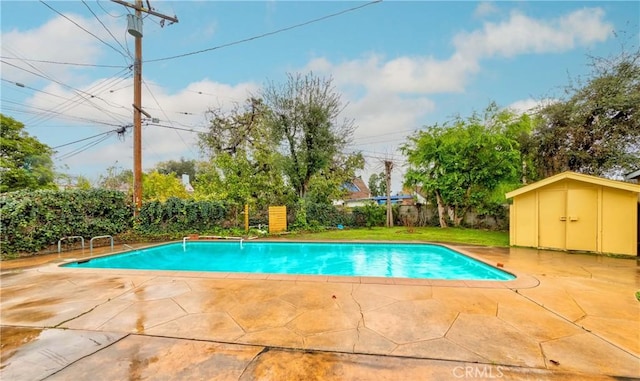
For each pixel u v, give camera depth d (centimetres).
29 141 1266
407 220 1658
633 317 305
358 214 1669
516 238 812
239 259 877
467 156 1419
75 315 321
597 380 197
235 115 1622
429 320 300
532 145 1261
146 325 293
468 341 253
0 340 262
